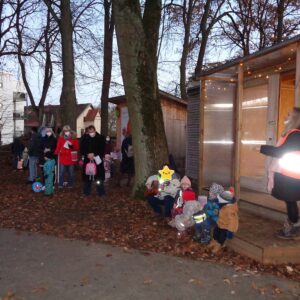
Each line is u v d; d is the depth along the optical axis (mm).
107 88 12781
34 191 7648
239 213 5352
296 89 4297
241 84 5719
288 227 4102
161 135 6430
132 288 3254
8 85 32781
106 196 7055
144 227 5078
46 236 4684
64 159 7914
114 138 14250
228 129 6656
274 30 14109
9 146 17922
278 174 3963
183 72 13500
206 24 14031
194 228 4777
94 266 3721
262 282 3428
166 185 5332
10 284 3299
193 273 3594
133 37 6156
